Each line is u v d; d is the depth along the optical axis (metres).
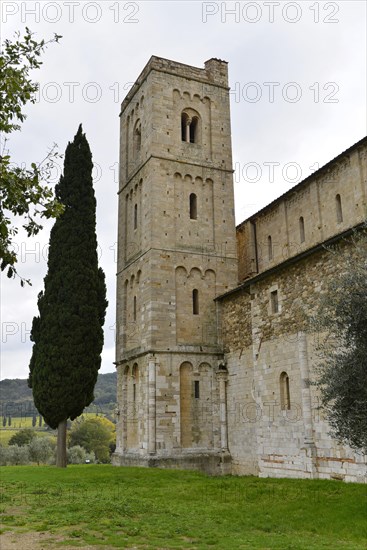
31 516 16.11
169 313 35.84
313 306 26.33
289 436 27.72
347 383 15.51
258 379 30.91
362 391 15.33
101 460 98.00
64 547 12.20
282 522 16.22
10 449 70.38
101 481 26.44
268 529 15.29
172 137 39.56
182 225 38.09
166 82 40.47
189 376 35.38
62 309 35.28
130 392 37.66
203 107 41.56
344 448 23.88
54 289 36.00
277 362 29.33
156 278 36.16
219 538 13.66
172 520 16.14
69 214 37.50
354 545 13.11
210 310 37.19
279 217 37.59
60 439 34.62
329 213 32.16
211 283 37.78
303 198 34.97
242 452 32.88
